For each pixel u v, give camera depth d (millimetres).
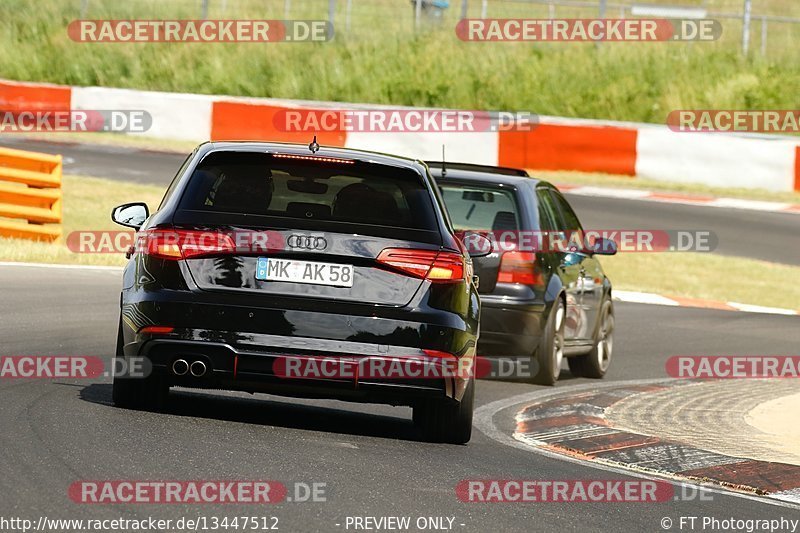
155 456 22406
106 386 31109
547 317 39000
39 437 23234
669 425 32375
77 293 50469
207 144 27406
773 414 35500
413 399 25953
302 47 132625
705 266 78062
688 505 22969
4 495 18906
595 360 44062
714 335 55844
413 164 27438
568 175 103750
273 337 24906
